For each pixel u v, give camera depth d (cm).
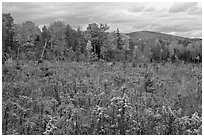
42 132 720
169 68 1947
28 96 1014
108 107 855
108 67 1906
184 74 1617
